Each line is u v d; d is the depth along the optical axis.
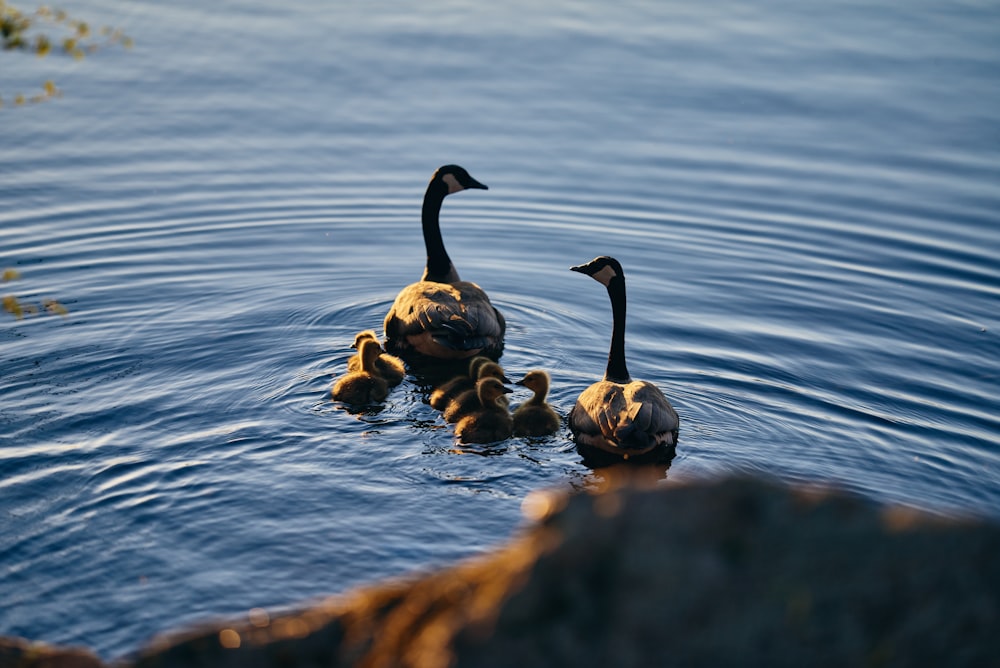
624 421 13.03
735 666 5.06
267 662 5.98
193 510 11.84
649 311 18.19
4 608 10.02
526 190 22.75
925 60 29.17
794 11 33.09
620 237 21.12
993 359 16.30
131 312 17.53
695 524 5.38
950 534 5.33
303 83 26.97
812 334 17.20
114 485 12.30
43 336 16.44
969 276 19.25
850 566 5.23
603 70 28.34
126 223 20.66
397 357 16.98
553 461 13.21
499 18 31.73
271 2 32.38
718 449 13.66
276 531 11.45
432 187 18.47
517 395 15.40
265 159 23.47
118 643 9.53
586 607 5.20
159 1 31.66
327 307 18.28
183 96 25.92
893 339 17.02
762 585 5.21
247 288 18.77
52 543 11.14
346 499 12.15
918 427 14.19
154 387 14.96
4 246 19.50
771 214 21.69
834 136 25.00
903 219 21.34
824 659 5.06
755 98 26.83
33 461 12.77
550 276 19.81
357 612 6.04
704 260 20.19
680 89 27.30
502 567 5.66
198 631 6.20
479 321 16.36
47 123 24.20
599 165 23.72
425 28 30.64
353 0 33.00
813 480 12.91
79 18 29.50
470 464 13.05
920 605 5.15
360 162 23.61
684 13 32.75
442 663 5.14
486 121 25.52
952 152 24.14
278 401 14.69
